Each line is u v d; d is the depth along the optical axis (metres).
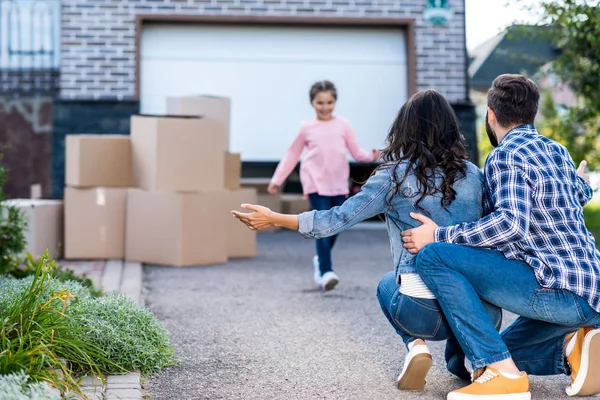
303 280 5.82
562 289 2.65
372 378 3.17
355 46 10.02
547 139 2.83
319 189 5.30
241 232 7.03
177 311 4.59
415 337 2.95
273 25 9.91
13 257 5.01
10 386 2.37
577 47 7.78
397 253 2.89
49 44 9.98
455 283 2.71
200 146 6.44
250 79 9.94
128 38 9.70
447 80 10.02
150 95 9.83
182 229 6.36
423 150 2.84
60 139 9.63
